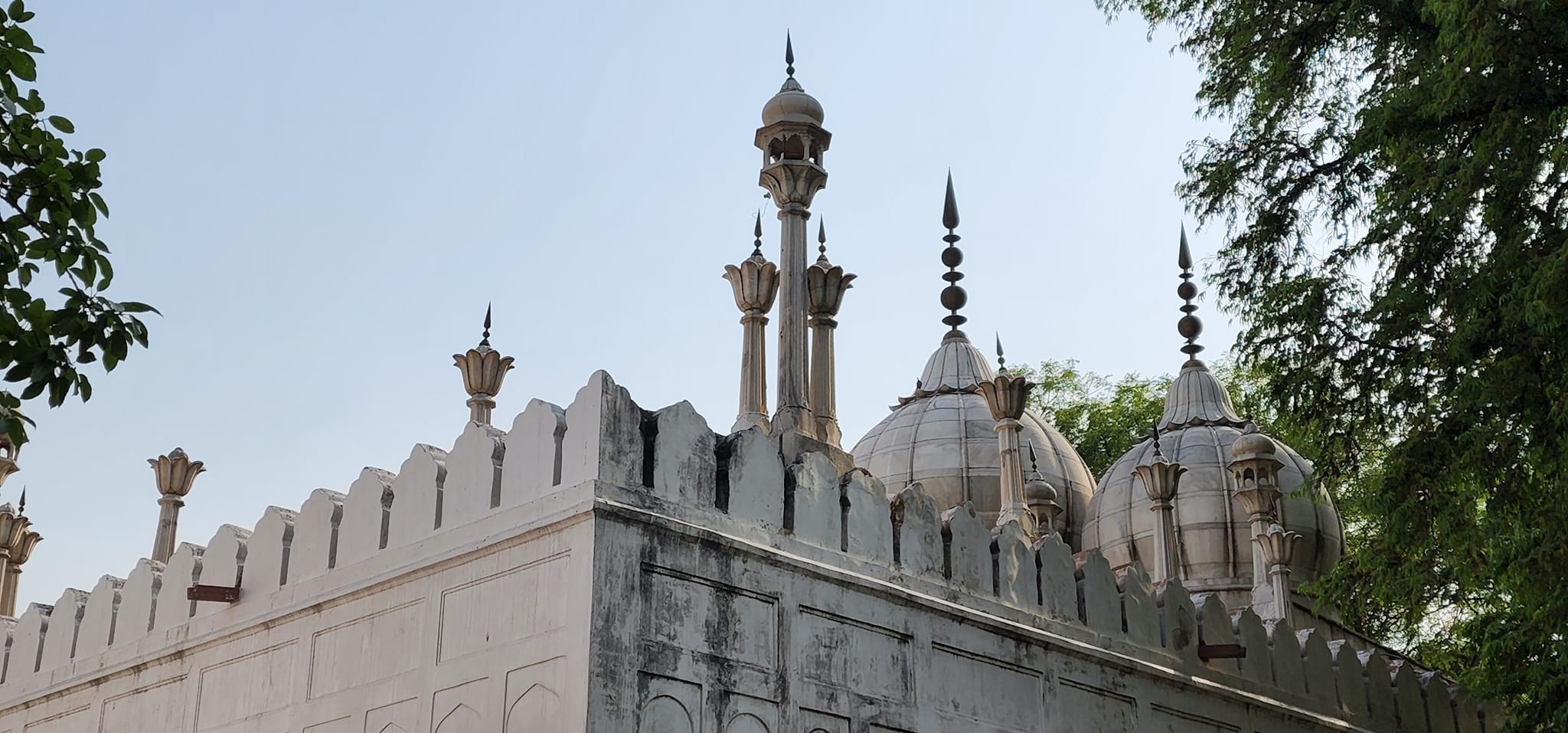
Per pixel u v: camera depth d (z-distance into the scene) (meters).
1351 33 13.22
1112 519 20.89
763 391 12.07
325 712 9.89
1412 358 12.29
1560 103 11.37
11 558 16.45
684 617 8.81
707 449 9.35
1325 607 13.04
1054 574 11.65
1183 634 12.75
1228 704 12.91
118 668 11.84
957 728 10.34
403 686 9.39
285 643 10.48
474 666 8.95
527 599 8.78
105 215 6.80
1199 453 20.91
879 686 9.88
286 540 10.84
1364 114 12.28
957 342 23.92
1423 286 12.34
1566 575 11.00
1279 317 12.98
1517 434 11.59
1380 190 12.49
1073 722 11.33
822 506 9.93
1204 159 13.89
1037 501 18.81
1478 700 14.30
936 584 10.56
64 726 12.30
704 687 8.80
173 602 11.59
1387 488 12.09
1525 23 11.10
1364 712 14.51
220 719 10.74
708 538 9.02
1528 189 11.57
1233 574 20.02
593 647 8.22
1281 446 21.23
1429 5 11.25
